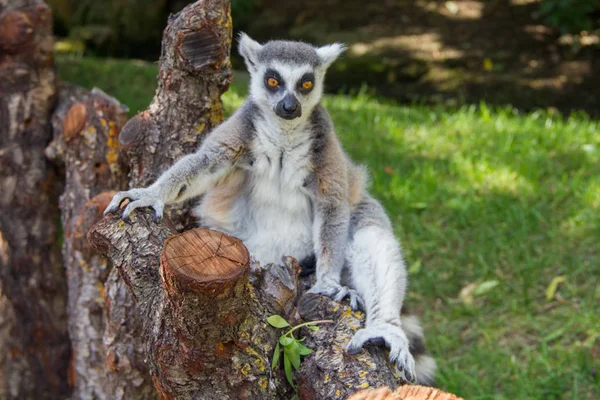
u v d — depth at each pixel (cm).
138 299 362
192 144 475
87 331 531
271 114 473
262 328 353
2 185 619
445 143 924
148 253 366
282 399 356
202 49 455
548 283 678
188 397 345
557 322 637
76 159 527
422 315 668
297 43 534
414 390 287
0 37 617
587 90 1285
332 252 458
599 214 744
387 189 809
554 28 1478
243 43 527
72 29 1432
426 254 728
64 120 530
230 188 484
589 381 578
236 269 307
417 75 1359
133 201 389
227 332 329
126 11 1427
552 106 1241
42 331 630
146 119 478
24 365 620
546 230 737
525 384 579
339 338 370
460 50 1436
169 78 468
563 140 912
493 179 822
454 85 1320
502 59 1405
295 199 482
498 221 755
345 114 1009
